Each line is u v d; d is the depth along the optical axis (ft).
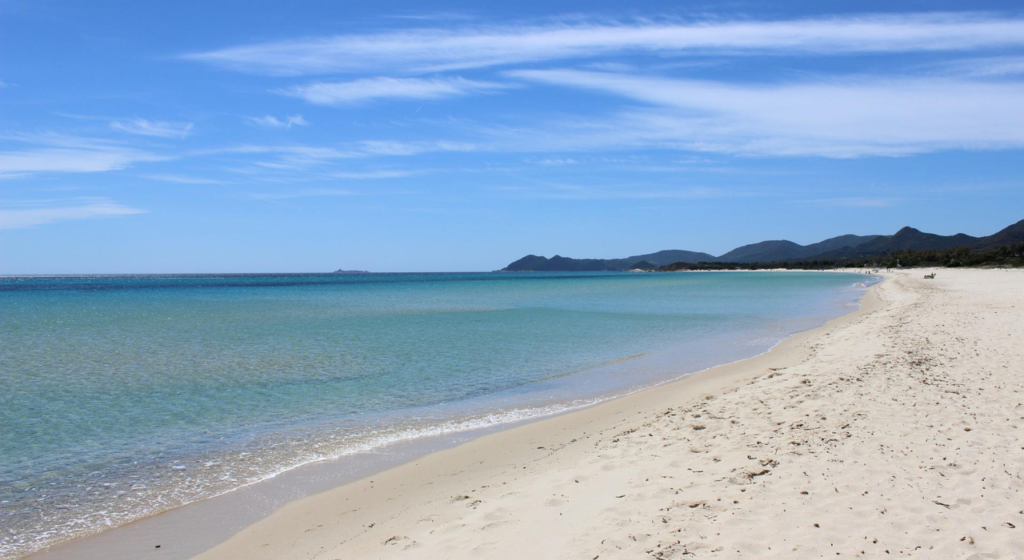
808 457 24.62
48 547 21.11
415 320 109.40
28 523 23.11
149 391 47.60
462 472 27.73
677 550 16.97
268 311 135.74
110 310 141.08
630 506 20.61
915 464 23.07
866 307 120.88
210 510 24.21
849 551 16.38
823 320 99.45
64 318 117.70
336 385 49.83
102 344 76.48
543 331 89.45
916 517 18.35
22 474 28.71
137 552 20.63
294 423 37.88
